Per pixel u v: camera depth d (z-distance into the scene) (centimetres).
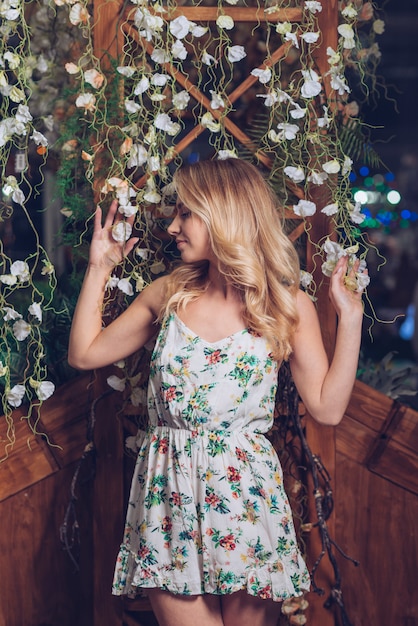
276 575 212
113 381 260
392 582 274
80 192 274
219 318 220
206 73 292
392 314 830
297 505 273
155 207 262
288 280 223
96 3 261
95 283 243
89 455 270
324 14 261
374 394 272
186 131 495
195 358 215
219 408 213
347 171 250
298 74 274
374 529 274
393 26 891
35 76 295
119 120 260
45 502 275
